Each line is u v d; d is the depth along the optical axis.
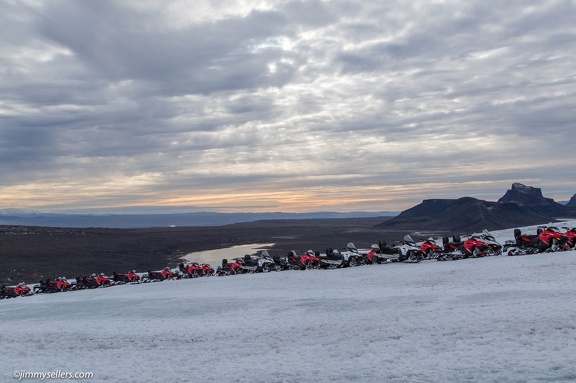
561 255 26.50
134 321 17.67
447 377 8.80
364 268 32.69
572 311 12.04
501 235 48.66
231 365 10.84
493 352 9.84
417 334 11.80
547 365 8.80
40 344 14.91
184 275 43.72
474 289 18.06
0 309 26.84
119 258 79.50
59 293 38.50
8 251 79.50
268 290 24.53
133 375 10.62
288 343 12.48
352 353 10.92
